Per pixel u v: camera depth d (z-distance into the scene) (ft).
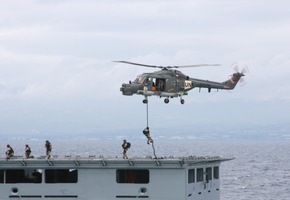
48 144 322.75
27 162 302.25
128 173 302.86
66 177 307.99
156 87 392.88
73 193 303.48
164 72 400.67
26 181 310.04
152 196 299.17
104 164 299.79
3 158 316.19
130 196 300.81
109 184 301.22
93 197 302.45
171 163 295.89
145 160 296.71
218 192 346.54
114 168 300.61
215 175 344.90
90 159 303.07
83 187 302.66
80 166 301.43
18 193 305.94
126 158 308.19
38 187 305.12
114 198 301.43
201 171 321.73
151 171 298.56
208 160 317.83
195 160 300.20
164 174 297.94
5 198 306.14
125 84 393.09
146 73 397.19
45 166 303.07
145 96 392.88
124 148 314.14
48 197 305.32
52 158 314.35
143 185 299.58
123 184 300.81
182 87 406.21
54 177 307.37
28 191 305.73
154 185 298.76
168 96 398.21
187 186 298.76
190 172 307.78
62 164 302.04
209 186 331.57
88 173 302.25
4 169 306.35
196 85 425.28
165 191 297.94
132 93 391.86
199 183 317.01
